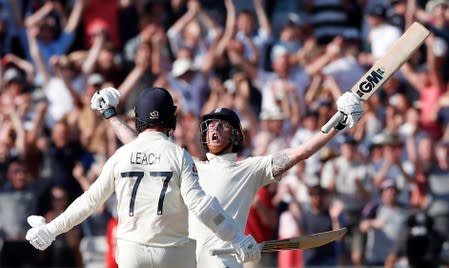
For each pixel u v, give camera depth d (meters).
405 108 53.94
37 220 23.83
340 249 47.41
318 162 50.00
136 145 23.23
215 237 25.25
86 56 56.50
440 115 55.66
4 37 57.66
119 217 23.11
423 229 49.22
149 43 56.00
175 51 57.31
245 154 49.97
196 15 58.03
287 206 45.88
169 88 55.00
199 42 57.25
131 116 48.19
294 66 55.66
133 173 22.94
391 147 51.09
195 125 49.41
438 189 50.06
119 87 56.50
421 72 57.16
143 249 22.69
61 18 58.84
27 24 58.06
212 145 25.61
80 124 52.06
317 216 46.38
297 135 52.38
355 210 49.50
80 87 55.09
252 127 53.16
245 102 53.34
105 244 49.03
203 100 55.00
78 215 23.52
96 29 57.34
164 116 23.42
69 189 50.28
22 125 51.84
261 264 47.25
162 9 58.88
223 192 25.27
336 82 55.72
